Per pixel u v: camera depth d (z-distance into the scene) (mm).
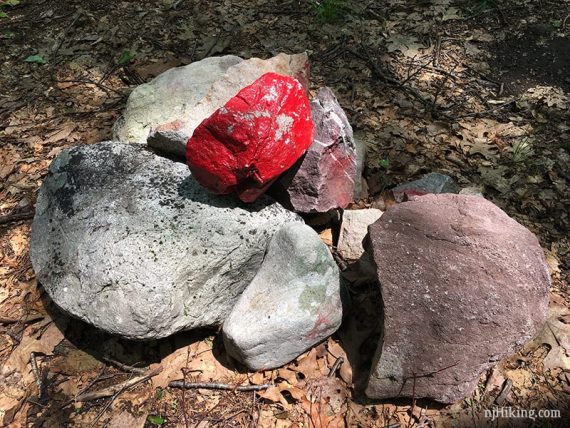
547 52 1295
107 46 1362
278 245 725
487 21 1390
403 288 672
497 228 698
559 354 757
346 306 774
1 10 1505
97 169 793
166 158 830
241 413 707
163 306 675
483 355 655
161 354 763
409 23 1387
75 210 751
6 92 1253
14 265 897
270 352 709
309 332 712
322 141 787
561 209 957
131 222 720
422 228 698
